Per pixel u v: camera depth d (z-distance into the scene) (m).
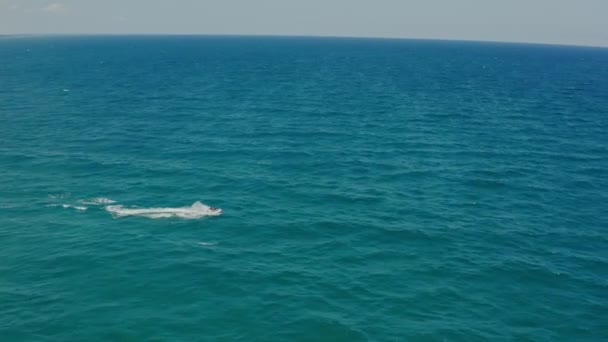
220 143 83.00
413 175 69.00
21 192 58.75
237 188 62.22
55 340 32.88
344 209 56.53
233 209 55.53
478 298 39.41
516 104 127.50
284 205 57.25
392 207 57.44
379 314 36.78
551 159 77.75
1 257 43.56
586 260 46.25
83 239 47.34
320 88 152.00
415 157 77.50
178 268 42.38
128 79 167.00
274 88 149.88
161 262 43.31
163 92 138.00
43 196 57.72
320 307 37.38
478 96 140.75
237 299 38.09
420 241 48.97
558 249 48.28
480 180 67.44
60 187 60.72
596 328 36.25
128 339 33.16
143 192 59.81
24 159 71.50
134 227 50.31
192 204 56.53
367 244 48.06
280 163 72.94
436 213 56.06
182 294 38.59
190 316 35.84
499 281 42.00
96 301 37.41
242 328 34.69
